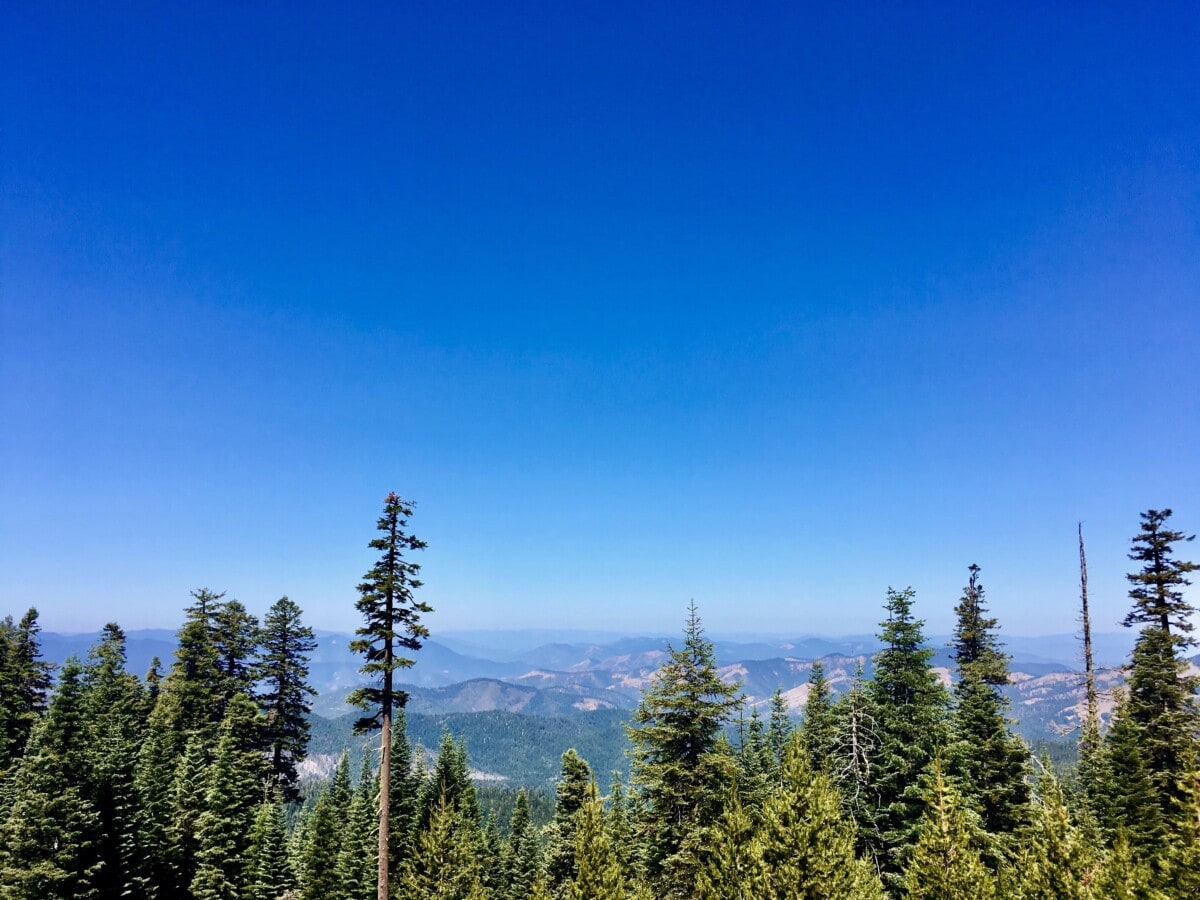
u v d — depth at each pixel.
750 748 51.31
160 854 40.12
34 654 56.00
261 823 49.59
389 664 30.41
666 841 31.75
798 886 24.98
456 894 40.31
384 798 30.75
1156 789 34.59
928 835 25.91
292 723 60.00
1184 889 23.80
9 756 45.38
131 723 55.06
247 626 61.09
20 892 31.00
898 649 34.25
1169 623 37.03
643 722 32.84
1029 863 25.27
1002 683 38.22
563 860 51.56
